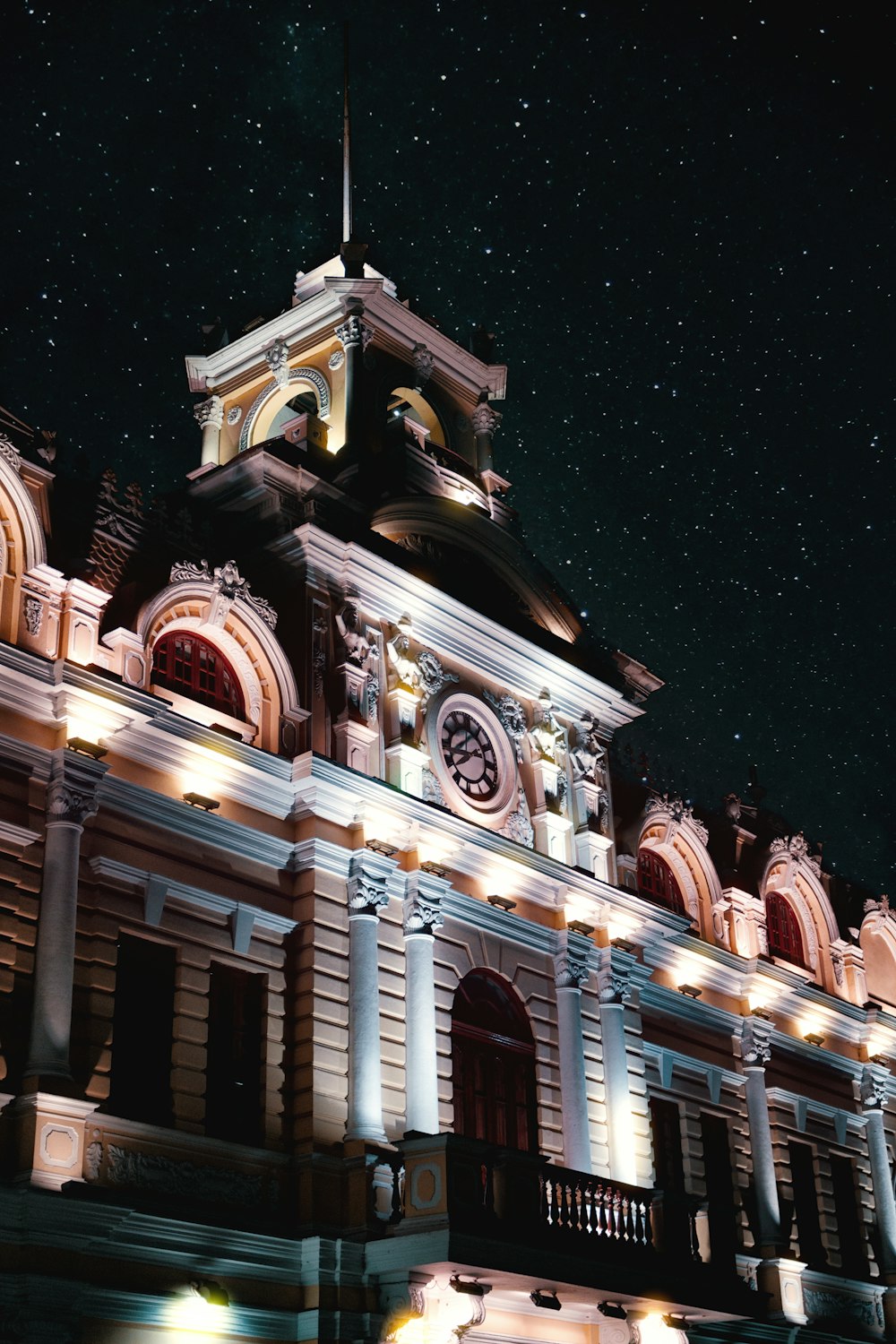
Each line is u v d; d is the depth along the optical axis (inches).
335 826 1204.5
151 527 1206.3
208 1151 1053.2
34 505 1093.1
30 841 1022.4
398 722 1285.7
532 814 1397.6
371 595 1304.1
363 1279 1077.8
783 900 1752.0
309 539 1256.8
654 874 1584.6
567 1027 1336.1
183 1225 1009.5
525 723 1421.0
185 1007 1080.2
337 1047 1144.2
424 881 1234.6
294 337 1534.2
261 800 1174.3
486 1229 1068.5
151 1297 980.6
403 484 1392.7
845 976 1764.3
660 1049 1485.0
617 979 1393.9
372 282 1480.1
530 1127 1288.1
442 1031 1233.4
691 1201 1259.8
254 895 1149.7
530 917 1349.7
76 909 1026.7
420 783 1284.4
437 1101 1195.9
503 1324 1182.3
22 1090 959.6
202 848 1128.2
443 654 1362.0
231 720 1187.9
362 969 1168.8
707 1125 1530.5
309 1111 1110.4
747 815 1749.5
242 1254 1040.2
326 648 1257.4
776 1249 1507.1
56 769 1042.1
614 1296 1174.3
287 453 1330.0
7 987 983.6
